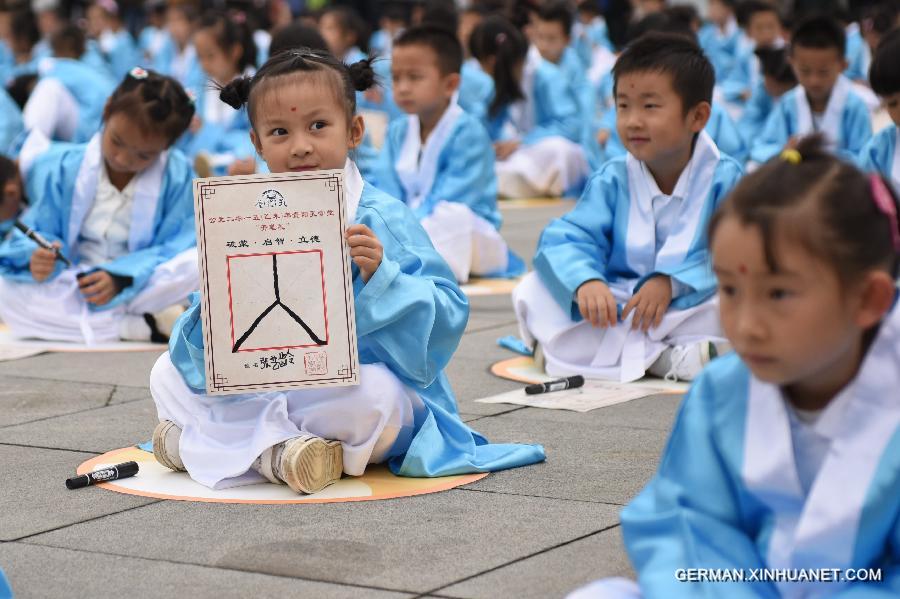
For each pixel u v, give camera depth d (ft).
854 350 8.99
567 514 12.76
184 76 56.95
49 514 12.96
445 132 29.12
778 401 9.20
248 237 13.29
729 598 8.83
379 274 13.42
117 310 22.61
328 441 13.76
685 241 19.20
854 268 8.46
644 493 9.86
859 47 49.57
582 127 46.75
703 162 19.17
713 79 19.01
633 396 17.97
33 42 54.19
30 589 10.94
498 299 26.96
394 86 29.07
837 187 8.46
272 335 13.30
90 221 22.57
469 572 11.18
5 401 18.13
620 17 73.31
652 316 18.97
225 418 13.96
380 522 12.53
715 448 9.50
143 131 21.24
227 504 13.16
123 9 85.81
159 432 14.25
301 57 13.93
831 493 8.94
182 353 13.84
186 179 22.80
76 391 18.75
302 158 13.71
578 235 19.58
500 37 43.83
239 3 67.10
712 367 9.70
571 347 19.51
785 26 53.52
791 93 31.94
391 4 76.18
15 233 22.80
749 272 8.47
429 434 14.02
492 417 16.81
